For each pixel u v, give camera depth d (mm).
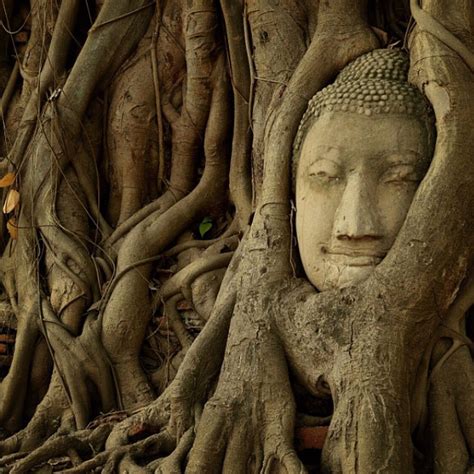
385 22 9602
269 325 8461
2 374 10336
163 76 10609
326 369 8172
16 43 11469
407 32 8914
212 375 8773
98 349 9844
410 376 8031
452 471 8031
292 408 8234
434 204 8023
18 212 10484
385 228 8297
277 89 9453
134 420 8891
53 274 10211
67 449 8961
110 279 10180
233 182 10133
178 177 10500
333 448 7918
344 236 8305
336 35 9203
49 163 10500
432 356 8250
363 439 7750
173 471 8148
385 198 8344
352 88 8547
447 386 8211
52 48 10852
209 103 10398
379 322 8016
